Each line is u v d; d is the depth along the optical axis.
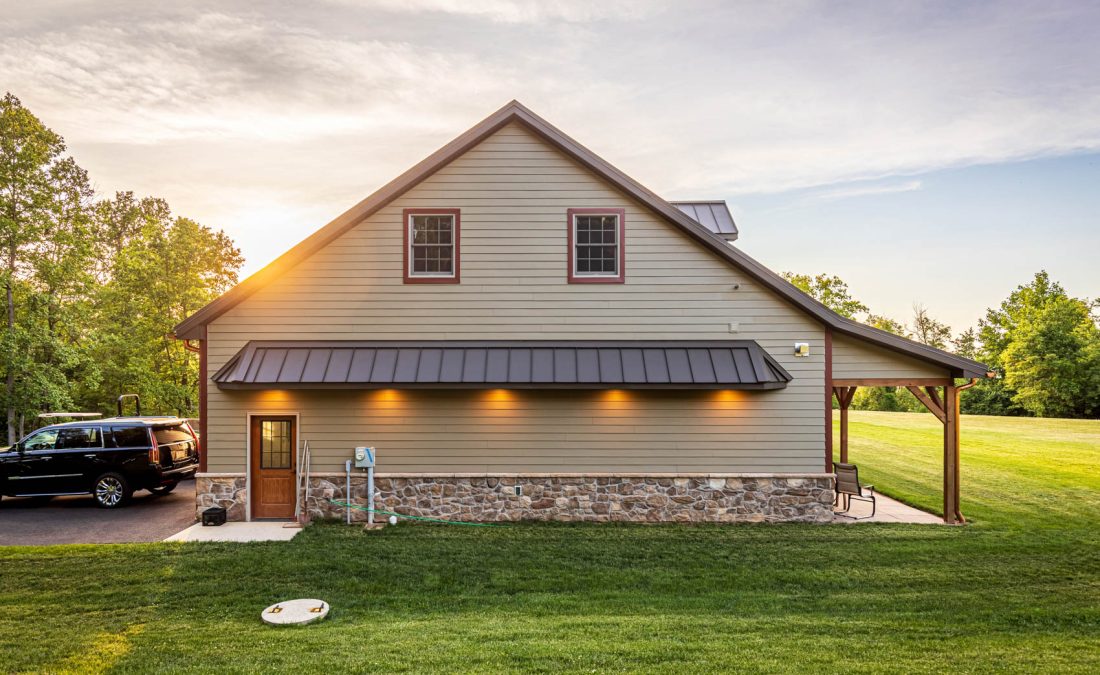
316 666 5.17
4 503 13.20
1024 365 42.22
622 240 11.87
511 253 11.82
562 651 5.55
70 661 5.43
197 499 11.41
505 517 11.45
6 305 18.67
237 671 5.09
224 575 8.30
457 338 11.74
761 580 8.34
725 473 11.55
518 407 11.59
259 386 10.88
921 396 11.82
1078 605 7.39
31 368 18.30
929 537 10.45
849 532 10.77
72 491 12.80
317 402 11.57
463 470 11.54
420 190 11.84
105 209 37.78
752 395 11.66
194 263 22.97
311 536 10.30
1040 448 23.25
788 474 11.55
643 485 11.53
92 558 8.95
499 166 11.90
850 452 21.92
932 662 5.36
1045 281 52.50
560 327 11.79
